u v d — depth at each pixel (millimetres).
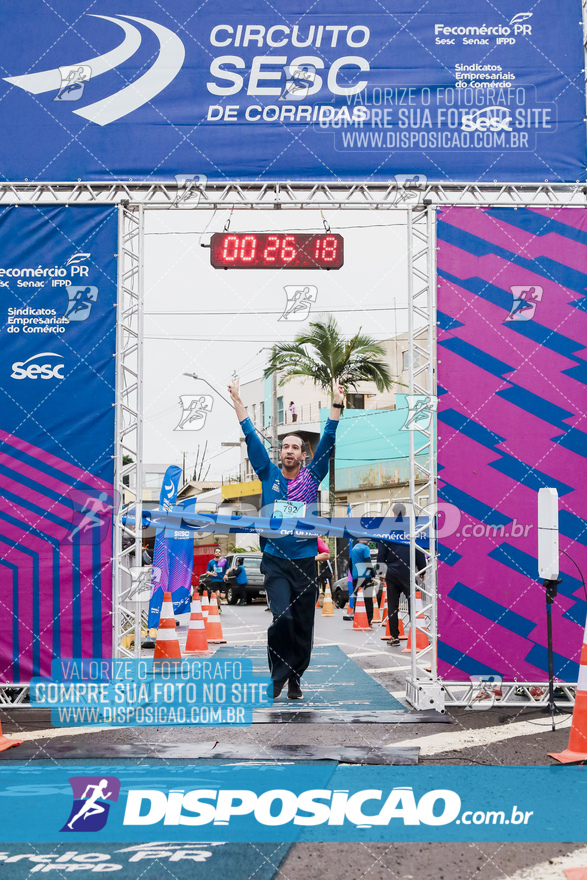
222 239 7594
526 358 7477
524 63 7641
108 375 7543
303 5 7691
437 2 7660
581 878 3455
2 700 7340
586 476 7402
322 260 7598
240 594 22594
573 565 7344
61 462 7512
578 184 7574
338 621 16750
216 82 7660
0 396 7547
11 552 7461
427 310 7527
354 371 23812
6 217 7621
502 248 7547
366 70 7637
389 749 5566
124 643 10391
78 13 7695
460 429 7414
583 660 5480
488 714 6871
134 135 7629
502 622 7305
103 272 7586
